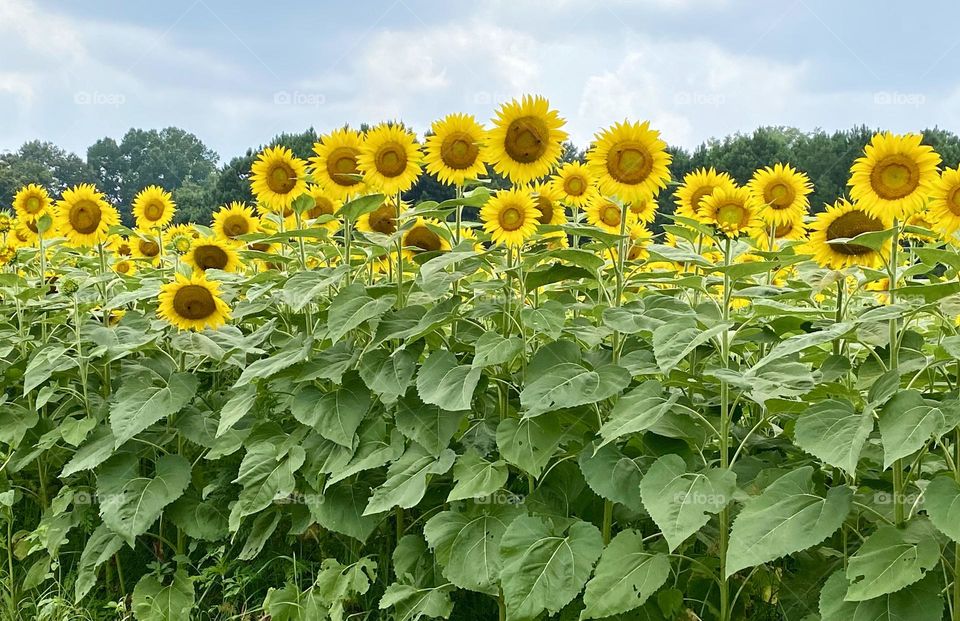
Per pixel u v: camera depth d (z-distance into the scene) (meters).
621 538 2.87
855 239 2.76
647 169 3.16
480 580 3.02
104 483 3.92
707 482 2.65
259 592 3.98
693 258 3.01
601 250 3.55
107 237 4.98
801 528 2.47
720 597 3.12
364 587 3.37
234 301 5.17
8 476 4.88
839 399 2.71
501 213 3.41
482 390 3.25
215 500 4.06
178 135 70.75
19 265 5.84
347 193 3.84
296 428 3.88
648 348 3.34
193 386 4.02
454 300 3.38
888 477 3.06
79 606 4.05
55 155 67.06
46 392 4.35
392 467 3.35
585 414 3.20
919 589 2.39
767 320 3.52
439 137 3.52
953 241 2.95
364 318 3.42
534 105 3.33
